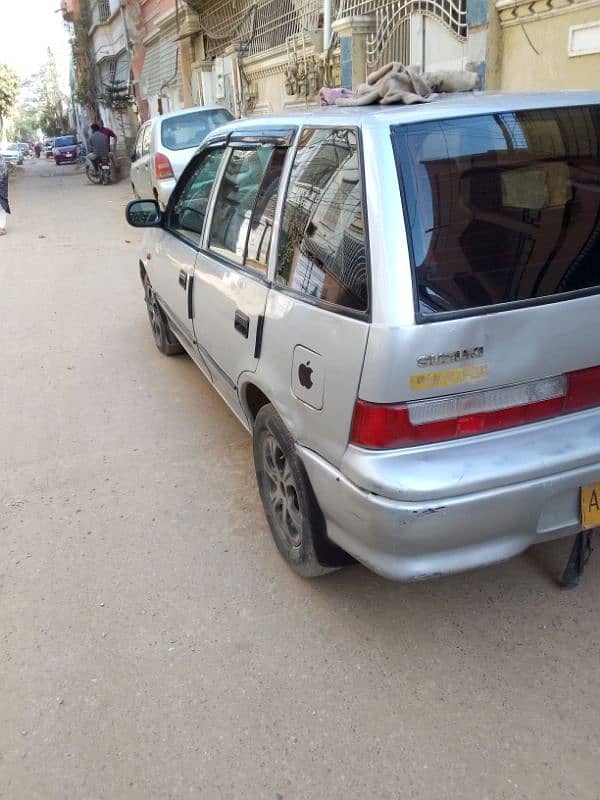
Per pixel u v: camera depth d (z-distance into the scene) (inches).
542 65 256.2
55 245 452.4
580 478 90.4
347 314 89.1
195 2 676.7
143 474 158.4
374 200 88.2
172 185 423.8
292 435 104.3
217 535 134.3
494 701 94.5
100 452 169.5
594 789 82.0
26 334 263.1
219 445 169.6
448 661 101.7
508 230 91.2
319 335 94.3
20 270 378.6
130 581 122.9
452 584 116.5
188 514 141.8
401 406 83.9
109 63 1307.8
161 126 434.9
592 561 119.0
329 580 119.7
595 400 92.4
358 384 86.2
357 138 94.4
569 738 88.5
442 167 91.0
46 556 131.3
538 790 82.4
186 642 108.3
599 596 111.6
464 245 88.0
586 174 99.7
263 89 569.9
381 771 86.0
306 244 103.7
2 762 90.3
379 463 85.7
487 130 95.3
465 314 84.3
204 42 721.6
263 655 105.0
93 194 810.2
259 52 557.9
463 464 85.4
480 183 92.0
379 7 361.1
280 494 119.7
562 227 94.7
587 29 232.4
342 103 119.1
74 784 86.8
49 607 117.6
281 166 117.5
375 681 99.1
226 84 653.9
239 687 99.6
